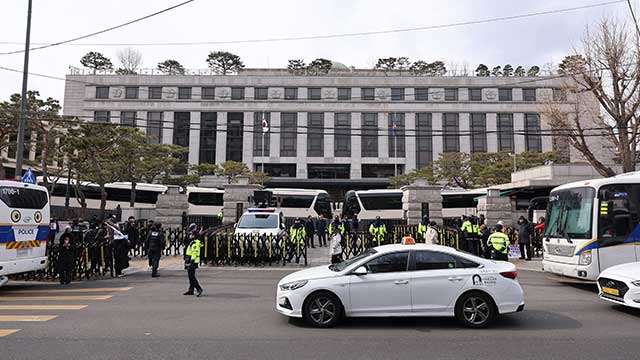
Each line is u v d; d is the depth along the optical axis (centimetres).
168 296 1059
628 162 2311
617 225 1130
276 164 6219
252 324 768
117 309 898
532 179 3084
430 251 780
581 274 1132
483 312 747
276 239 1739
